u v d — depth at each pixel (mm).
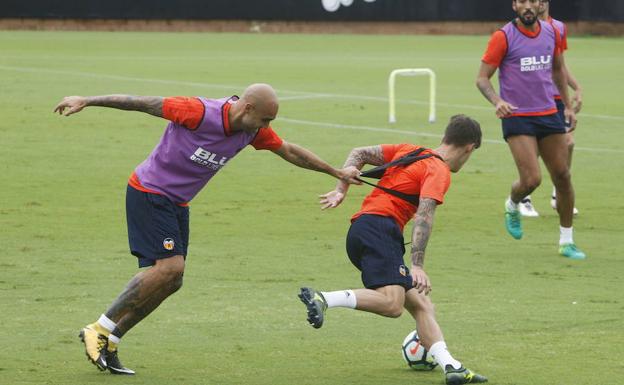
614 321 18281
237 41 87250
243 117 14445
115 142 38406
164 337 16828
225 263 22141
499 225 27125
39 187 30250
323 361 15719
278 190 30969
